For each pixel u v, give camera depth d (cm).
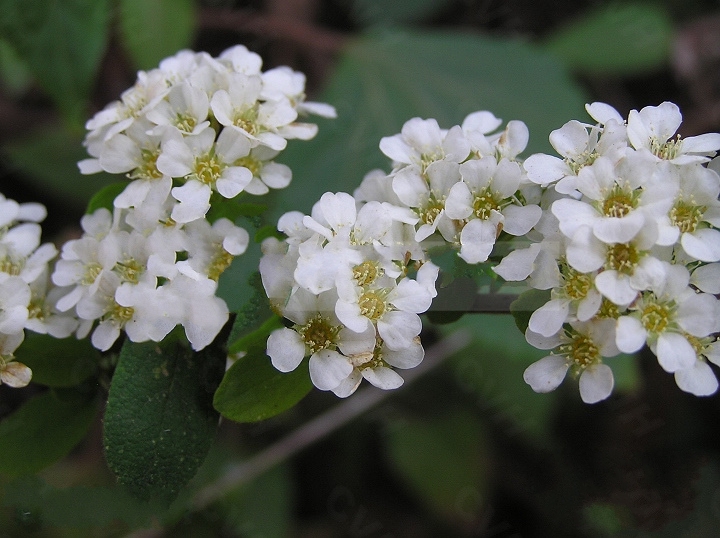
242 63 9
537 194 8
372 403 14
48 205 15
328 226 8
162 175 8
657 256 7
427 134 9
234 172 8
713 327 7
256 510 14
